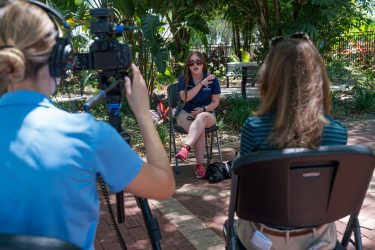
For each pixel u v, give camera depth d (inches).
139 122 60.1
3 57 46.1
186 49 424.5
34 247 40.8
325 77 75.8
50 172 46.6
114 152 50.2
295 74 72.8
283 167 67.3
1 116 49.1
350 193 73.0
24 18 48.7
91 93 411.2
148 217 79.2
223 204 171.2
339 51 578.9
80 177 48.0
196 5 363.9
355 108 339.3
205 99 205.2
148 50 331.0
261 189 70.8
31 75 49.7
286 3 403.2
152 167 54.7
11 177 46.8
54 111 49.8
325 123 72.9
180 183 196.2
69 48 51.8
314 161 67.9
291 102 72.5
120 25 71.9
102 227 152.8
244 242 82.4
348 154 67.2
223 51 623.2
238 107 332.5
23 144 47.4
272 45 80.5
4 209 46.8
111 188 51.9
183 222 156.0
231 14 438.3
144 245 140.3
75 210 48.1
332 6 342.3
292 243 77.2
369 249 132.5
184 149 192.4
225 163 205.2
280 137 72.2
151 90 360.5
